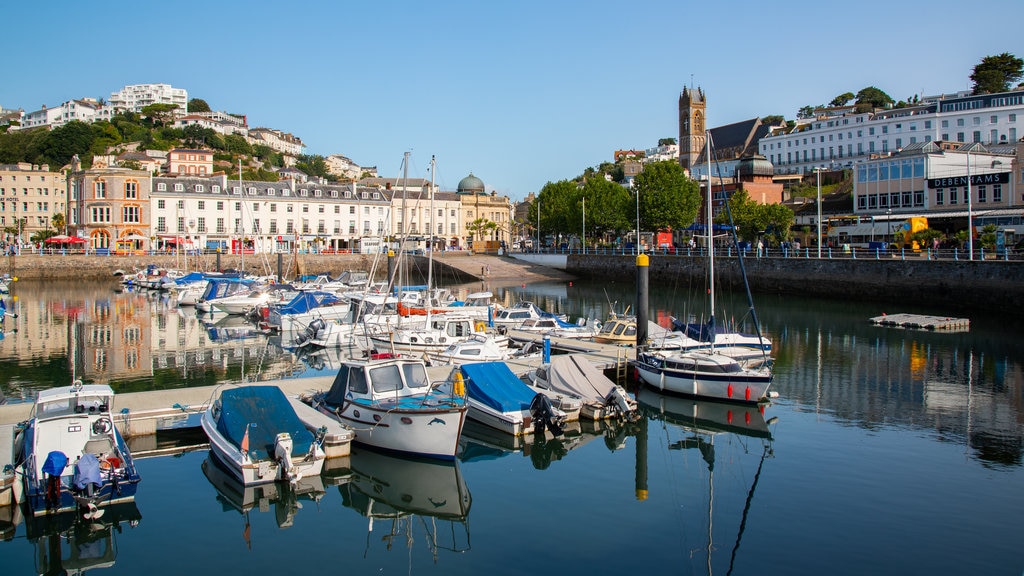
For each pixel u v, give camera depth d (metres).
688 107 197.12
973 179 81.50
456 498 21.48
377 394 25.33
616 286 99.25
